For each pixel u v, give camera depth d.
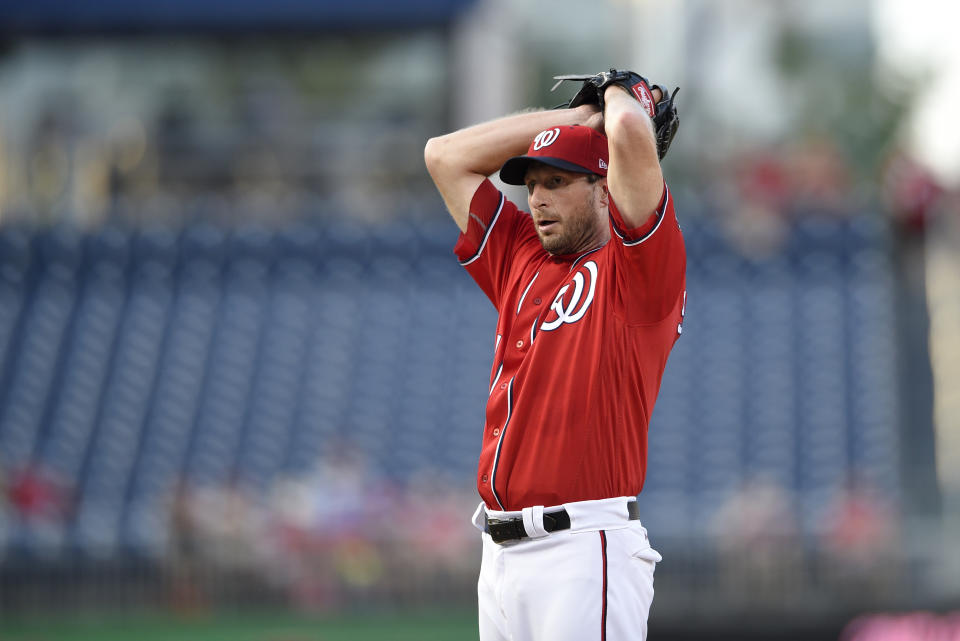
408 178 63.84
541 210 12.61
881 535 40.28
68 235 60.81
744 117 71.25
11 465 51.69
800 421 51.56
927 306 54.72
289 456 53.03
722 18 71.50
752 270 57.50
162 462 53.09
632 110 11.52
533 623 12.04
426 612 42.94
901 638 39.00
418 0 61.62
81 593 43.53
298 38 63.50
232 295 59.34
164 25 62.94
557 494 11.95
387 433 53.66
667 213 11.69
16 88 64.44
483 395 54.78
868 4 71.19
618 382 12.03
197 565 43.75
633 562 12.03
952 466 48.38
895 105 68.31
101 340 57.88
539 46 72.88
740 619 40.25
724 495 48.66
